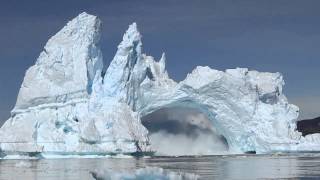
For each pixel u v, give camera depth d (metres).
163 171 96.12
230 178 125.69
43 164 190.50
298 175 133.12
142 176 95.00
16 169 164.62
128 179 94.81
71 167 171.88
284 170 150.62
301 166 168.25
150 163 192.50
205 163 190.88
